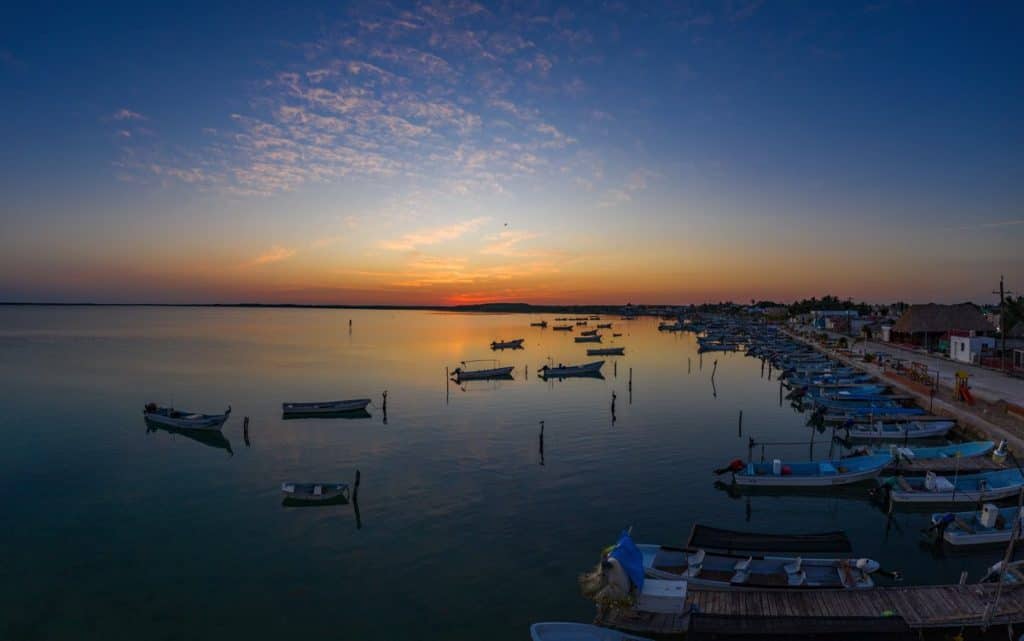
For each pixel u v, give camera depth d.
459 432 51.81
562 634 18.83
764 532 30.17
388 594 24.02
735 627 18.78
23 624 21.97
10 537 29.41
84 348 131.38
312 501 34.31
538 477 38.59
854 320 141.00
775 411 60.84
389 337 180.50
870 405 57.25
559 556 27.33
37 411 60.41
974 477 33.44
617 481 37.78
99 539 29.19
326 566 26.36
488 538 29.20
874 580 24.97
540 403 66.19
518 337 183.12
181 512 32.81
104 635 21.30
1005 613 19.53
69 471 40.50
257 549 28.03
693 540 24.95
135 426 53.94
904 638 18.16
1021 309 92.31
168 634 21.34
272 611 22.78
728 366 101.88
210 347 137.88
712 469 40.50
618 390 75.56
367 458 43.53
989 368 72.50
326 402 60.25
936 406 52.91
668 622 20.34
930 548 27.95
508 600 23.56
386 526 30.70
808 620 18.98
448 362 108.81
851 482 35.41
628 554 21.62
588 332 190.62
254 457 44.06
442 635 21.30
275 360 110.19
